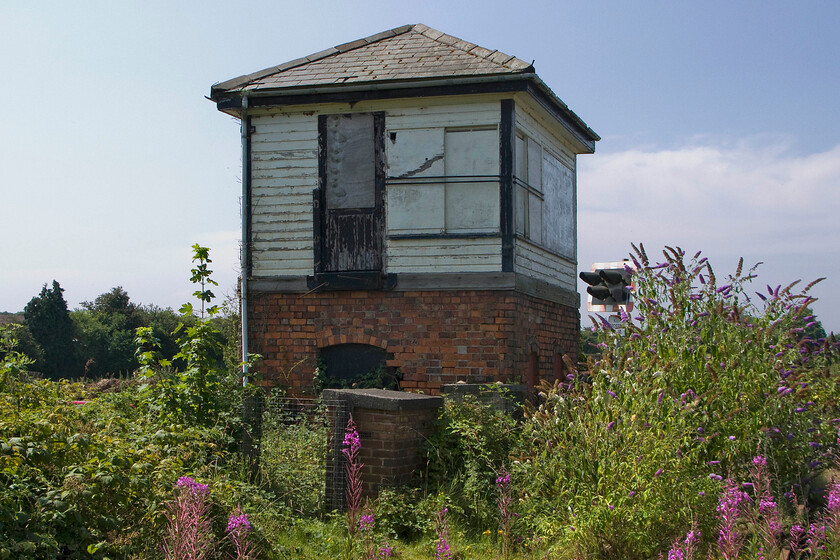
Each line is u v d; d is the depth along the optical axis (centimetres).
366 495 750
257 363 1297
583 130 1577
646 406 617
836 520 483
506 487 679
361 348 1282
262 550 611
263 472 790
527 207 1325
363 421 763
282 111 1311
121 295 6519
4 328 793
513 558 632
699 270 728
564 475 640
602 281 1195
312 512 745
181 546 450
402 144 1270
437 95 1238
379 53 1364
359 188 1283
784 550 502
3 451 516
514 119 1242
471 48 1320
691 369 669
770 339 684
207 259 994
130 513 571
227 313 1334
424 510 707
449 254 1245
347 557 612
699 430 623
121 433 694
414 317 1249
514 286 1219
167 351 5284
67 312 5350
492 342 1219
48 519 507
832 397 720
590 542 595
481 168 1245
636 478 576
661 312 717
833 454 661
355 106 1283
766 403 643
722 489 568
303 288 1288
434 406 810
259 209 1315
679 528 576
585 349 1720
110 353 5466
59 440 575
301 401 1098
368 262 1271
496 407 873
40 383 762
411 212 1261
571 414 670
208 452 795
